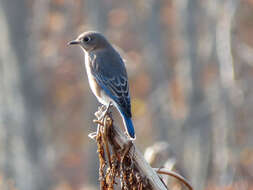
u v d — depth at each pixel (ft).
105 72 31.35
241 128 81.87
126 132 28.63
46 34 101.50
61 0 99.30
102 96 31.42
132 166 22.76
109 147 23.44
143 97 99.86
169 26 108.78
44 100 101.45
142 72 100.53
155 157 30.55
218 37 78.74
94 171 98.37
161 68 99.96
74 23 100.83
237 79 77.20
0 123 97.14
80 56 99.81
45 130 101.19
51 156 100.37
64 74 100.83
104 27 98.07
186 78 94.84
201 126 91.76
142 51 102.53
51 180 98.27
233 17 73.87
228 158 76.13
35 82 99.50
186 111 93.61
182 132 93.71
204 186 85.05
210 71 94.43
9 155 96.48
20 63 98.48
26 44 99.35
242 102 78.89
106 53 32.40
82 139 103.86
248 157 78.95
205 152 90.17
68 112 104.83
